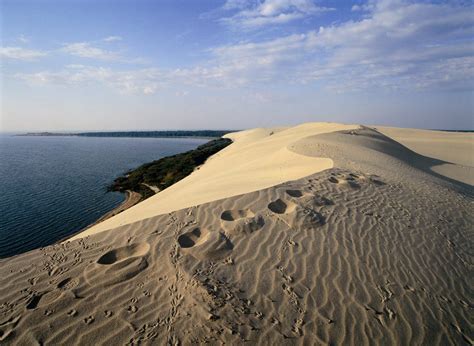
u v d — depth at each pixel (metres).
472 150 25.53
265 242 4.92
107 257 4.55
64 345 3.18
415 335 3.62
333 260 4.65
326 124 35.31
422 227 5.95
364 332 3.57
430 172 15.70
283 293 3.98
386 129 37.88
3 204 21.72
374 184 7.93
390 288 4.25
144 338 3.29
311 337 3.44
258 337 3.37
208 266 4.30
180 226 5.23
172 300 3.75
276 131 60.28
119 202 22.81
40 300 3.70
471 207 7.67
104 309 3.62
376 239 5.29
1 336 3.22
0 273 4.16
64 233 16.56
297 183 7.35
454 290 4.44
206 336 3.33
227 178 11.31
